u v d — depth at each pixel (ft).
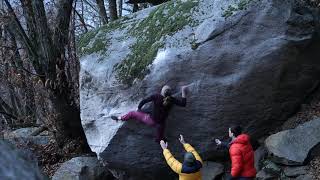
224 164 28.14
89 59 30.63
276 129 27.99
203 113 26.76
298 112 28.07
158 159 28.50
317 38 26.09
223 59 25.76
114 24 32.17
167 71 26.48
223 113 26.66
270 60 25.67
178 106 26.58
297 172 23.99
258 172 25.53
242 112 26.86
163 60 26.55
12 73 43.65
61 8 34.37
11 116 49.49
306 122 26.35
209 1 27.37
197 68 26.07
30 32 34.24
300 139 25.22
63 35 34.65
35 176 4.30
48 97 36.06
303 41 25.55
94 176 31.65
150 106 26.43
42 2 33.09
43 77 35.06
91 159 33.01
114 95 28.53
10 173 4.14
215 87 26.07
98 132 29.27
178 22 27.40
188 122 27.17
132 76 27.55
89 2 71.72
